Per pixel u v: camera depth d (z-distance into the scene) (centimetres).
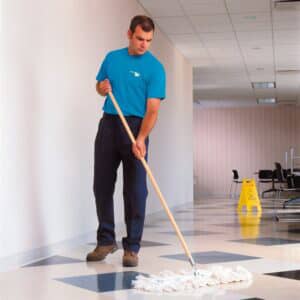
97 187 337
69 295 241
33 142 361
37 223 365
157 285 249
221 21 745
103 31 513
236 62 1036
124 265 320
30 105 357
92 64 479
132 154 324
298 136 1720
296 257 354
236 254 370
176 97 898
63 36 414
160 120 769
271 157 1731
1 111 319
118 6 568
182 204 947
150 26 321
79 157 444
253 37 837
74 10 438
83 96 455
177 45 883
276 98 1541
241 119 1748
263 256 360
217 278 262
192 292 243
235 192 1723
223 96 1487
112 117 328
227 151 1753
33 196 360
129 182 326
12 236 329
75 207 436
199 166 1762
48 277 288
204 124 1764
